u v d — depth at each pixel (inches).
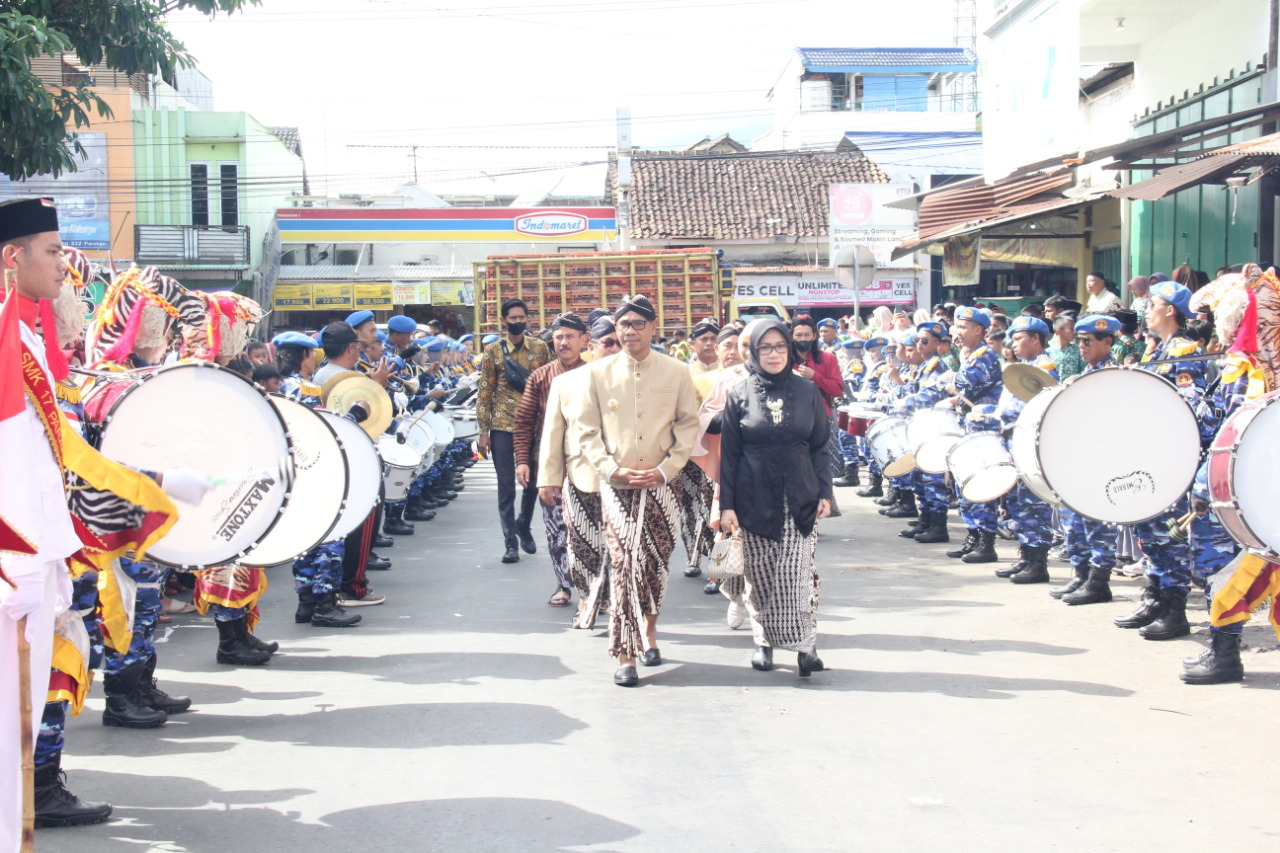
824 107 1770.4
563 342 368.2
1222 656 256.2
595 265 783.7
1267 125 548.1
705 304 781.9
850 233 1306.6
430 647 303.4
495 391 428.8
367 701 255.4
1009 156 754.2
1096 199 589.9
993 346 454.6
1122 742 219.8
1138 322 465.7
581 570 295.9
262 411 203.3
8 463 154.9
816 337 476.4
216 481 186.4
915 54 1792.6
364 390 345.4
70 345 210.8
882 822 184.7
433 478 550.3
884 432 443.8
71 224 1317.7
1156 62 686.5
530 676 274.1
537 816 189.5
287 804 196.2
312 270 1443.2
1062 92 663.1
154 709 244.2
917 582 375.9
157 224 1365.7
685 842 178.5
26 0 468.1
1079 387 264.1
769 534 265.4
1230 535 243.1
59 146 463.8
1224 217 602.9
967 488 355.9
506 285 789.9
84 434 203.2
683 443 270.5
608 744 224.1
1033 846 175.2
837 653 289.9
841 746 220.7
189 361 204.5
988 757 213.0
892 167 1405.0
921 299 1316.4
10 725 159.5
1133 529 298.4
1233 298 255.8
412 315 1487.5
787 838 179.3
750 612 274.1
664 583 272.7
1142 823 182.9
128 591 222.5
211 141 1406.3
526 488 398.6
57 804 187.6
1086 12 647.8
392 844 179.5
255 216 1475.1
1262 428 221.8
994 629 309.6
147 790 203.5
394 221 1455.5
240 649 288.0
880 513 530.0
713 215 1370.6
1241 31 587.2
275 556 237.0
